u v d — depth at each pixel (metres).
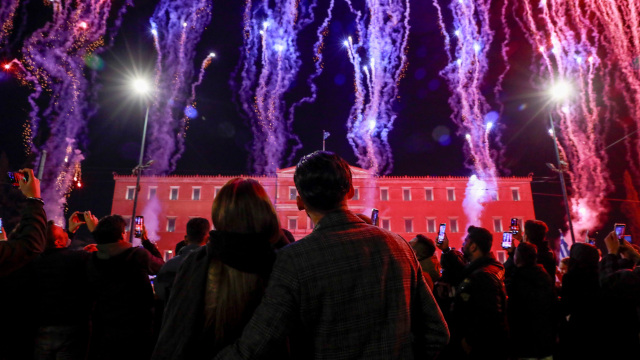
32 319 3.08
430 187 40.69
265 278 1.61
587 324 3.18
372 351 1.42
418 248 4.34
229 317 1.52
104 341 2.90
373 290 1.47
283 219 39.66
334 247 1.49
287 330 1.38
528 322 3.43
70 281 3.21
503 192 40.12
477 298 2.88
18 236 1.87
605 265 3.65
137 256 3.06
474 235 3.31
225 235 1.56
